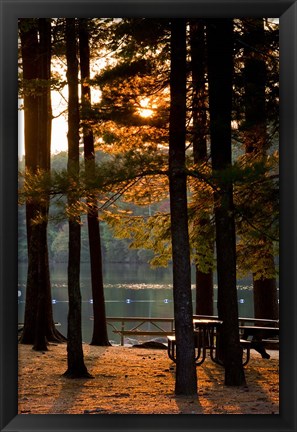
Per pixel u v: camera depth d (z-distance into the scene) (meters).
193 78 13.52
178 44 10.68
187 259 10.65
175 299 10.66
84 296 40.66
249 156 13.34
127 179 10.57
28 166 17.88
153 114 13.27
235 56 13.12
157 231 15.40
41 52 16.20
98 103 13.12
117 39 13.70
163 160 10.81
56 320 29.02
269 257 14.32
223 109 11.63
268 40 12.76
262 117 12.40
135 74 13.16
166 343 18.73
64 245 77.69
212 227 14.16
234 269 11.56
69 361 12.40
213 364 14.20
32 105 18.06
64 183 10.45
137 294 41.94
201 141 13.98
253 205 11.81
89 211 12.20
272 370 13.37
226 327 11.54
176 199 10.64
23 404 9.59
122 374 12.83
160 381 12.02
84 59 17.30
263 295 16.88
